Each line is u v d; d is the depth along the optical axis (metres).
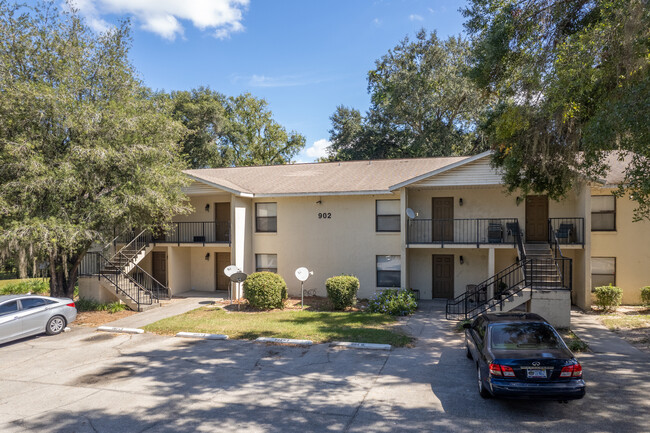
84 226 14.36
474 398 7.77
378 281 19.25
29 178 13.66
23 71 15.23
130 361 10.50
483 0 11.71
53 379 9.27
